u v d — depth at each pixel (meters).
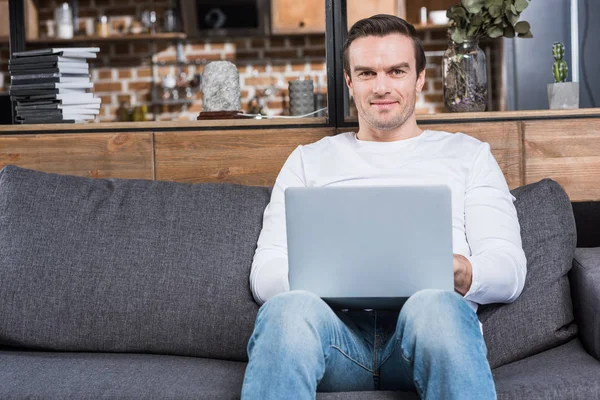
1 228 1.91
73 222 1.92
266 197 2.03
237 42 6.03
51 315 1.84
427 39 5.79
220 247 1.90
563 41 4.52
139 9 6.04
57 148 2.33
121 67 6.04
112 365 1.72
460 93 2.32
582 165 2.22
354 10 5.66
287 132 2.27
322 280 1.51
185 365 1.75
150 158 2.31
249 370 1.40
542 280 1.80
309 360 1.39
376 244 1.47
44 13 6.07
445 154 1.93
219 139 2.29
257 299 1.81
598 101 4.40
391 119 1.92
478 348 1.37
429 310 1.39
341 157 1.98
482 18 2.29
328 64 2.26
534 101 4.62
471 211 1.85
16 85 2.46
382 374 1.57
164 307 1.84
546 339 1.75
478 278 1.67
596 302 1.66
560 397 1.44
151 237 1.90
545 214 1.88
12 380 1.61
